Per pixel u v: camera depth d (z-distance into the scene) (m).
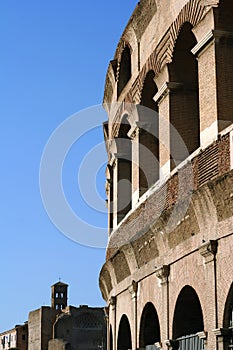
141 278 38.56
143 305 38.38
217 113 29.75
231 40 30.39
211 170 29.58
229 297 28.05
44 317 162.62
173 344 33.31
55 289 174.62
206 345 29.36
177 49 34.94
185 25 33.44
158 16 37.22
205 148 30.17
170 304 33.75
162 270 34.22
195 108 35.50
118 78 45.38
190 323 33.41
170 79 35.50
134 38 41.47
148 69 38.34
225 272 28.17
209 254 29.23
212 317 28.88
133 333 39.94
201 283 30.16
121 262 41.75
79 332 147.00
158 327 39.12
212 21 30.38
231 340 28.16
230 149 28.25
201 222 30.12
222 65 30.19
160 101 36.47
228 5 30.36
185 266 31.98
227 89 30.03
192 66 35.53
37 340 163.75
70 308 147.88
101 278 49.62
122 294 43.56
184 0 33.53
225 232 28.25
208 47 30.80
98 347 135.25
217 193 28.11
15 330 194.88
